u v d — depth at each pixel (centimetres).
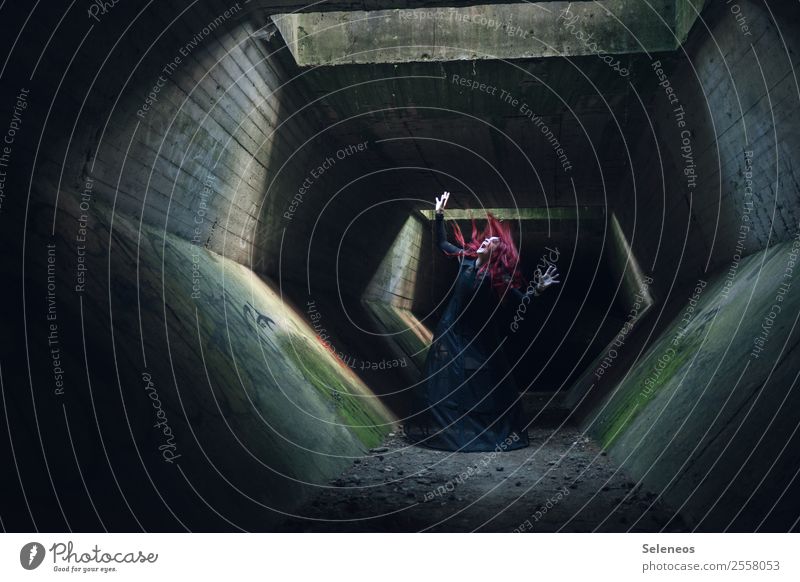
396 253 1734
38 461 326
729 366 537
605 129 1024
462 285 791
